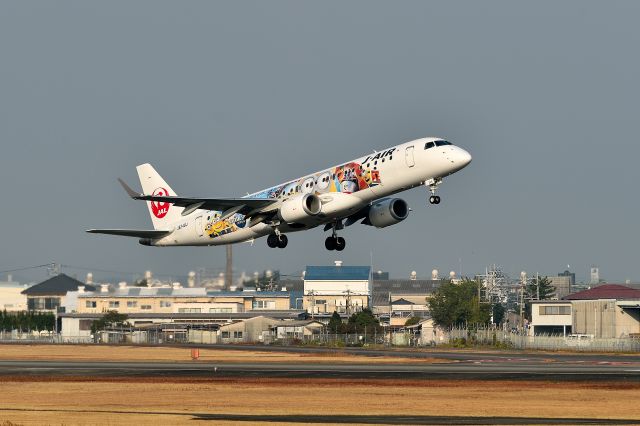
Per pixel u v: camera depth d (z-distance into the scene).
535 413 105.62
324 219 178.25
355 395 124.69
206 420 101.12
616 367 175.75
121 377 155.00
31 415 105.50
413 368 173.62
